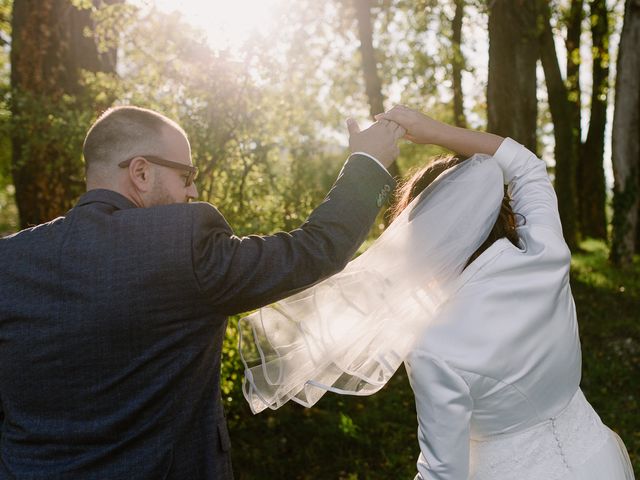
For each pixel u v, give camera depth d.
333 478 4.14
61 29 7.21
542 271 1.57
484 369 1.49
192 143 4.71
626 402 5.32
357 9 11.66
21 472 1.38
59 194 6.53
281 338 1.74
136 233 1.39
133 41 5.30
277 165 5.23
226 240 1.43
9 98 5.92
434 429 1.51
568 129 13.94
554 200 1.73
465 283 1.58
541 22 10.34
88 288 1.36
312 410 5.03
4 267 1.41
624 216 11.37
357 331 1.66
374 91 11.82
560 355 1.58
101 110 5.44
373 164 1.56
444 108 15.17
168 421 1.41
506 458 1.60
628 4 11.12
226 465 1.52
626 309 8.23
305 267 1.43
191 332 1.40
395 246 1.66
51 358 1.36
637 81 11.17
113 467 1.37
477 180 1.63
